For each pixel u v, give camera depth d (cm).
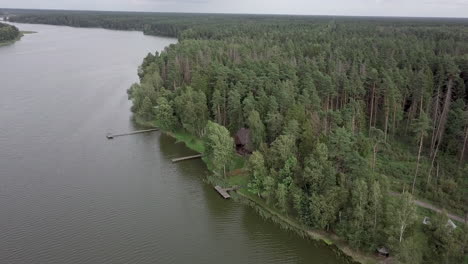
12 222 5956
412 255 4509
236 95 8538
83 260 5181
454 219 5553
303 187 5856
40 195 6738
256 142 7438
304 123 6812
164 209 6406
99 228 5869
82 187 7044
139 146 8988
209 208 6444
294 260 5209
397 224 4712
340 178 5466
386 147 7869
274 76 9638
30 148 8650
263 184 5994
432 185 6303
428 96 8175
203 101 9138
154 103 10512
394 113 8162
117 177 7462
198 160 8275
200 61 12656
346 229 5106
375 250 5028
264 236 5688
